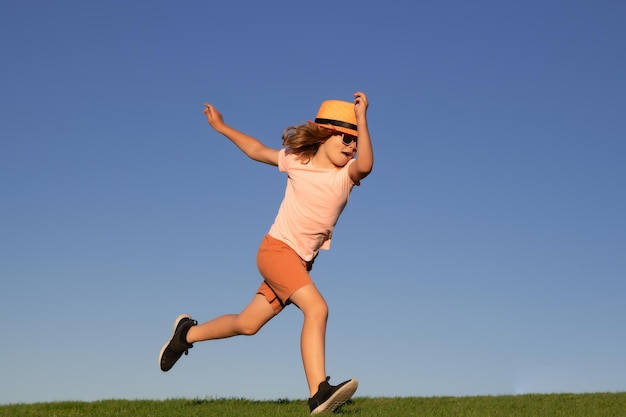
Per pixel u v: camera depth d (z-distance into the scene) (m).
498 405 7.39
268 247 5.77
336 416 5.37
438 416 6.22
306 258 5.80
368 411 6.29
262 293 5.90
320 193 5.66
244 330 6.07
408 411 6.47
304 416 5.49
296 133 5.70
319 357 5.40
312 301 5.52
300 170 5.75
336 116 5.69
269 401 7.53
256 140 6.30
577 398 8.20
